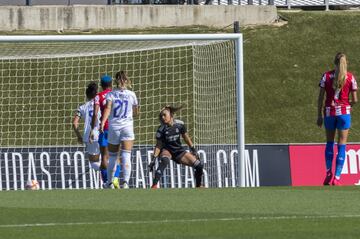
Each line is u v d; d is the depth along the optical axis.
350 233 24.20
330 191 39.03
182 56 83.44
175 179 61.81
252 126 83.44
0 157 60.75
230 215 28.67
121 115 49.69
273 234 23.98
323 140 82.06
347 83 47.97
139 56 83.19
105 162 53.78
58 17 100.25
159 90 81.94
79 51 72.31
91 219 27.52
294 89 89.31
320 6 110.44
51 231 24.62
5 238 23.17
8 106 80.06
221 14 102.81
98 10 101.00
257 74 91.25
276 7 107.62
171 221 26.86
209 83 74.38
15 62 82.50
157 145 55.34
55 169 61.28
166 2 105.56
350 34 99.38
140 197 35.41
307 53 95.31
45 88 81.81
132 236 23.64
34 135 77.38
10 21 99.50
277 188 41.72
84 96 81.44
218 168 62.81
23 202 33.19
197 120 73.00
